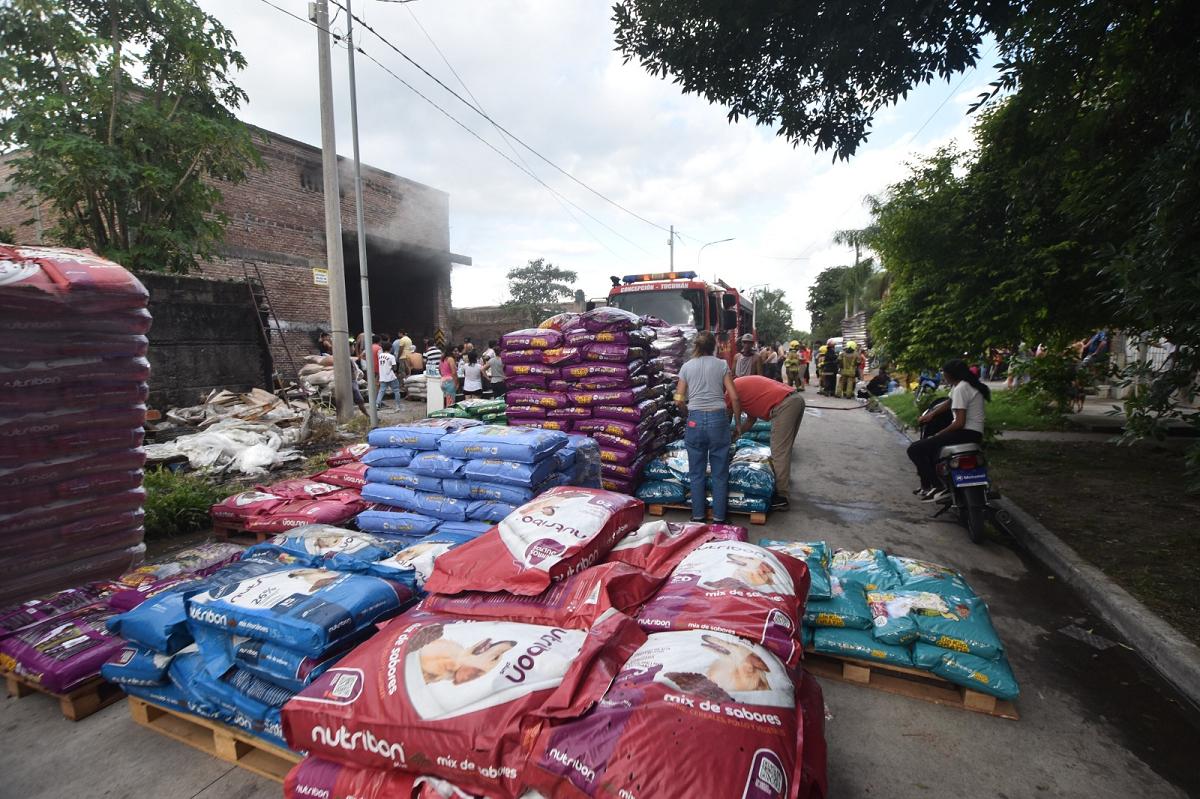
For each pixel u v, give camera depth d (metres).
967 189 6.76
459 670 1.79
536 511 2.60
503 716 1.63
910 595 2.94
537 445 3.79
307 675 2.10
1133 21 3.71
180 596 2.56
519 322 24.23
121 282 3.61
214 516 5.02
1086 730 2.57
